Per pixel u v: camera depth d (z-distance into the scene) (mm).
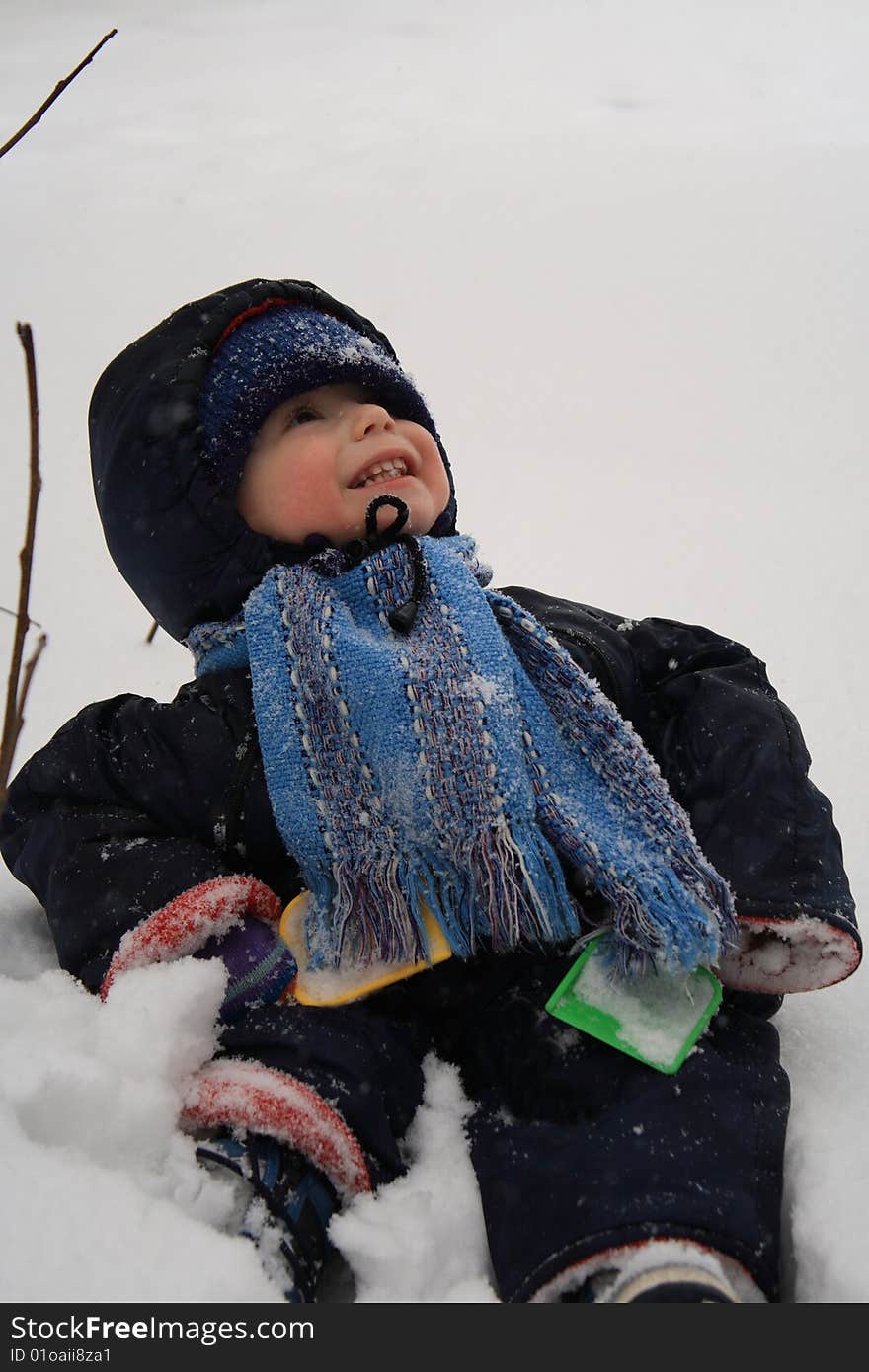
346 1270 1118
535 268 3982
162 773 1381
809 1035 1358
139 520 1519
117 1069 1117
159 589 1544
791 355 3262
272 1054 1169
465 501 2744
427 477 1558
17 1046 1153
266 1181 1069
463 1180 1157
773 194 4348
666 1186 1031
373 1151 1146
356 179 4984
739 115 5621
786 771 1333
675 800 1378
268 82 6711
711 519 2568
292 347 1519
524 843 1224
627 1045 1157
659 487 2729
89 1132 1086
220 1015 1214
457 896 1244
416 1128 1224
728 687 1433
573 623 1529
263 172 5156
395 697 1276
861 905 1513
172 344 1528
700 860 1245
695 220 4199
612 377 3271
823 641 2100
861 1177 1103
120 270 4160
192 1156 1095
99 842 1352
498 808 1231
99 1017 1170
